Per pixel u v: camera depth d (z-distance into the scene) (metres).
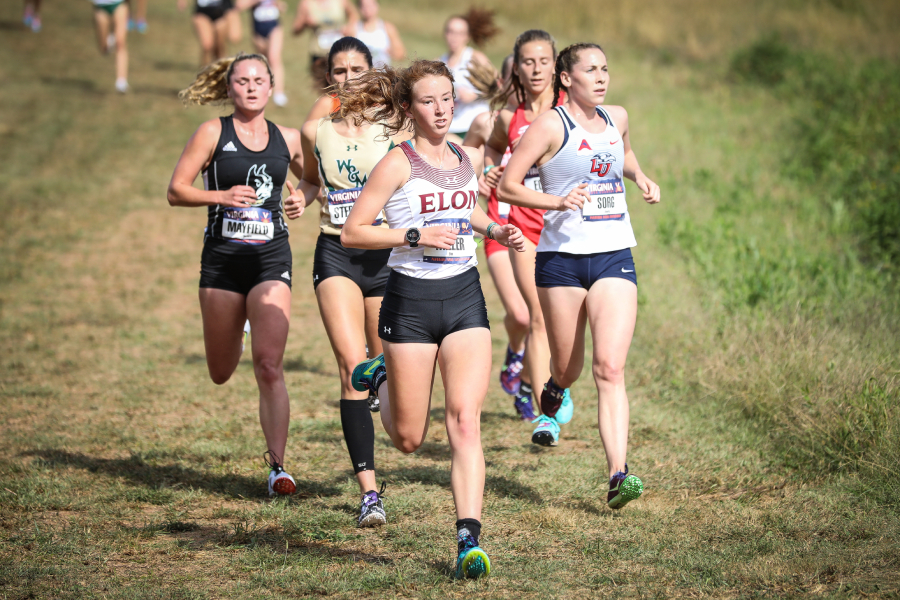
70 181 49.00
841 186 42.94
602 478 18.89
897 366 21.20
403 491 18.62
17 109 60.59
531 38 20.98
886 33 83.25
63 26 88.88
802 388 20.67
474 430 14.21
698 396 23.56
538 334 21.31
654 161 50.09
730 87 70.56
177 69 74.00
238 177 18.56
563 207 16.33
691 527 16.05
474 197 14.73
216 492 18.69
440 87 14.16
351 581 14.02
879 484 17.00
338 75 18.69
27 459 20.47
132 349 29.97
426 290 14.37
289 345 30.80
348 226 14.16
